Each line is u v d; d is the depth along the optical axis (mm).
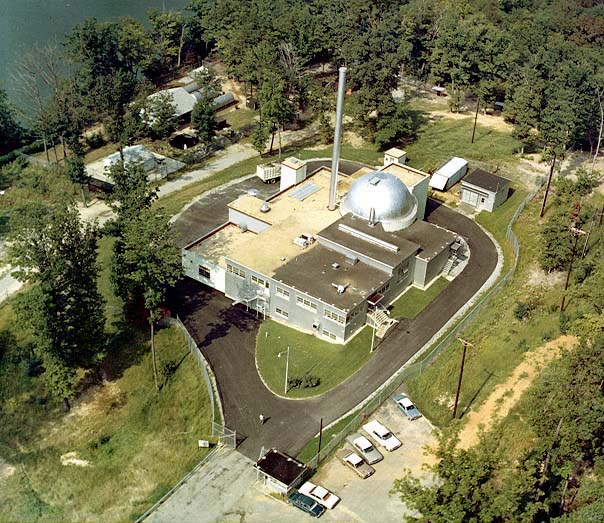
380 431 83438
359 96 151375
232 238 116750
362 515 74812
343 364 95750
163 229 92375
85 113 152375
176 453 84250
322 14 196750
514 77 162375
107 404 91750
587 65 152875
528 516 63344
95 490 80750
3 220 133500
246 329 102938
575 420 73562
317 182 129875
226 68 190125
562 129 128500
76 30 174375
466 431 83062
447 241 112812
